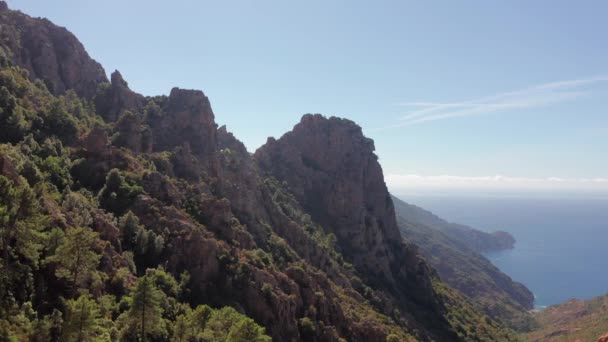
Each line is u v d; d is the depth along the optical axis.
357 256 188.62
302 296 116.88
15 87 120.81
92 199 94.44
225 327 80.19
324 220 197.38
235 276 99.44
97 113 157.50
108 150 112.25
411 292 195.00
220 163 150.38
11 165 74.94
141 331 67.50
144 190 105.88
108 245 81.19
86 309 58.19
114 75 169.12
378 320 136.62
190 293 89.88
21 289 61.09
